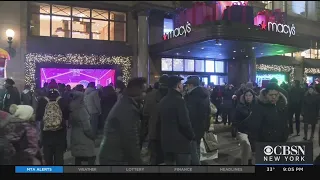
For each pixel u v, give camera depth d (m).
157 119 2.95
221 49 8.02
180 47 8.12
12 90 3.81
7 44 3.98
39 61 6.09
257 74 5.00
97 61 7.40
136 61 8.13
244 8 7.49
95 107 4.15
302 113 2.49
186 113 2.49
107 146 2.02
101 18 6.55
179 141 2.47
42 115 2.99
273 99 2.38
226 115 5.12
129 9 6.45
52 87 3.09
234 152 3.83
